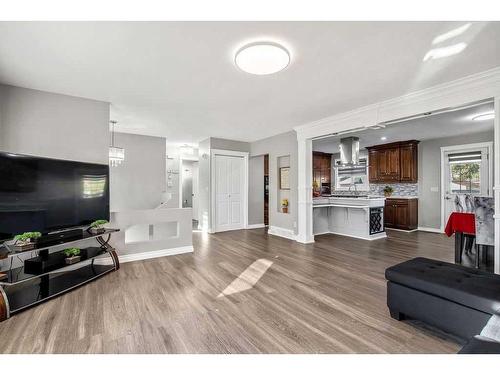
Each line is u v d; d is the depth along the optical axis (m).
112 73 2.51
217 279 2.85
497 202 2.47
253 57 2.07
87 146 3.19
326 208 5.82
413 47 2.05
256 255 3.88
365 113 3.63
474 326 1.55
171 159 7.54
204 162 6.13
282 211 5.64
